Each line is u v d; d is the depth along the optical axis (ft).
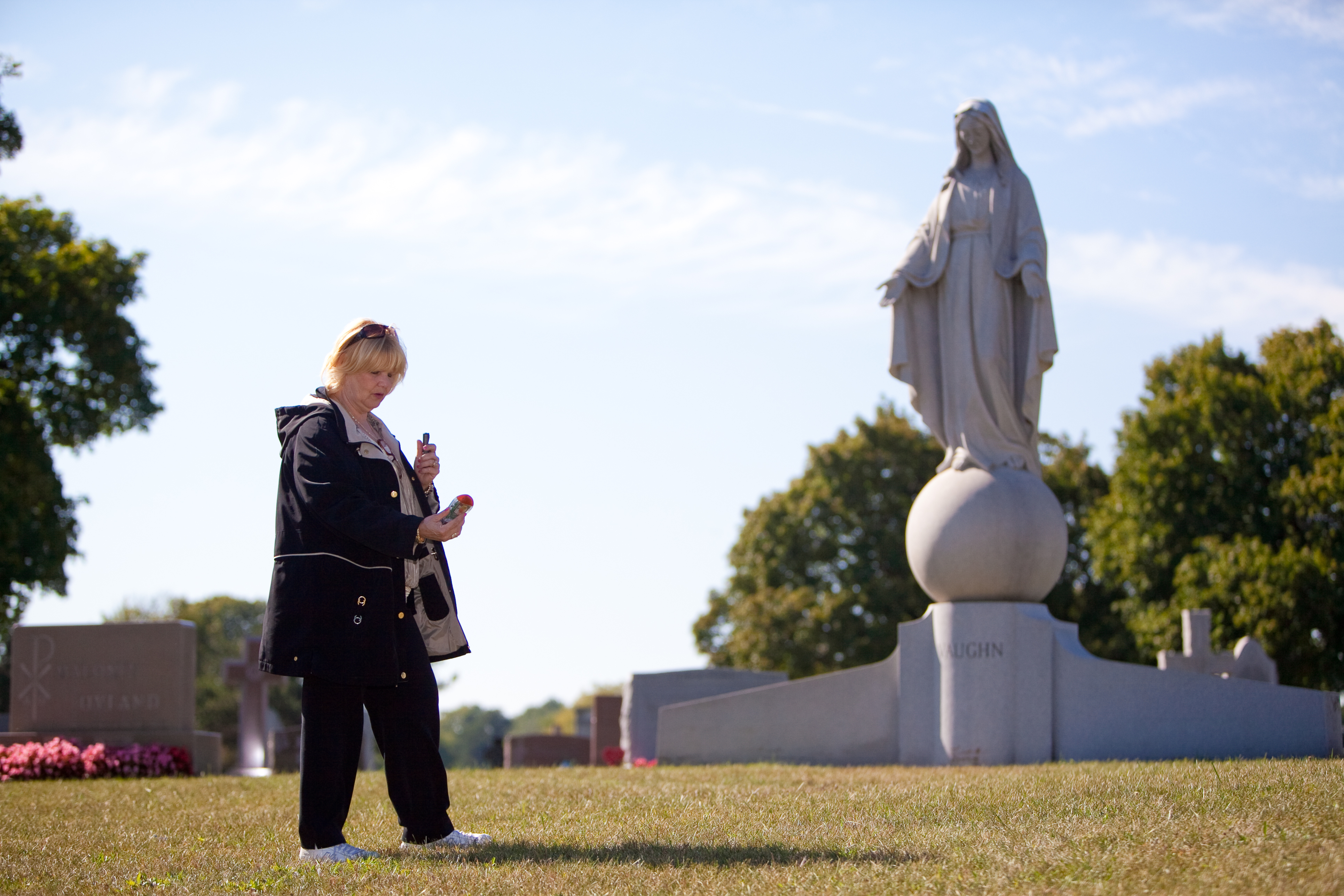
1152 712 42.45
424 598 22.79
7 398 98.84
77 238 104.88
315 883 19.01
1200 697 42.01
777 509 133.39
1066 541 45.73
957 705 44.29
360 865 20.21
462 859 20.77
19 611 100.83
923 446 131.34
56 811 29.71
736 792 30.07
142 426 106.32
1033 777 30.27
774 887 18.20
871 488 130.21
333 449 21.45
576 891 18.24
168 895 18.56
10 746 51.39
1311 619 103.24
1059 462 137.59
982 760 43.70
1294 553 103.35
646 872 19.43
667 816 25.61
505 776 40.50
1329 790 23.61
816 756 47.57
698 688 74.38
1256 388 114.21
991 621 44.27
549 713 489.26
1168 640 109.60
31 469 95.61
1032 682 43.86
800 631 124.36
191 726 55.52
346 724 21.67
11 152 93.66
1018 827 21.91
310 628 21.16
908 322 48.08
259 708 108.78
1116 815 22.52
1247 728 41.37
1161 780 27.12
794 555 130.93
